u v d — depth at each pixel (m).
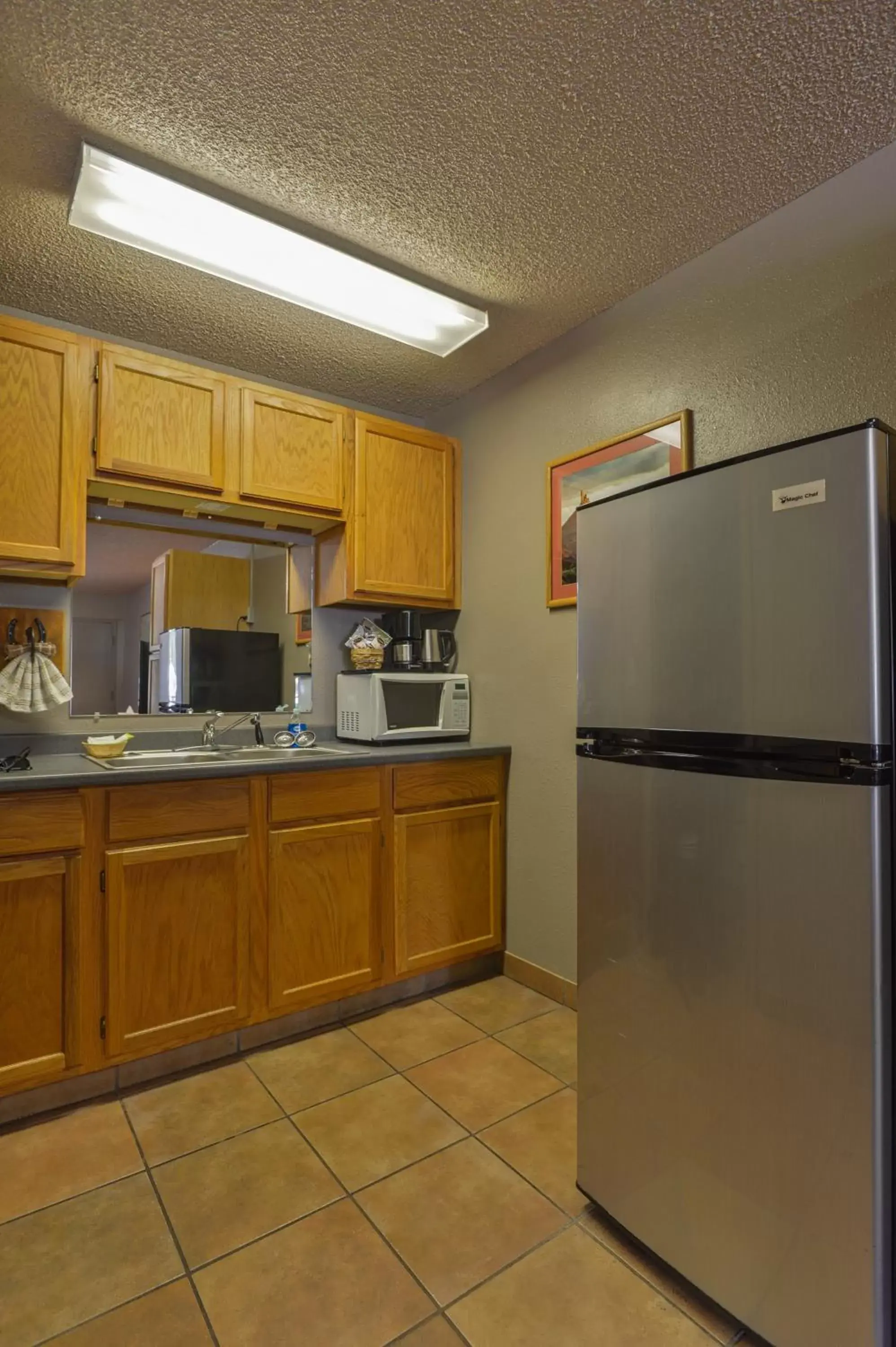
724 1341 1.20
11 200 1.80
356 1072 2.06
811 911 1.11
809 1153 1.10
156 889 1.99
